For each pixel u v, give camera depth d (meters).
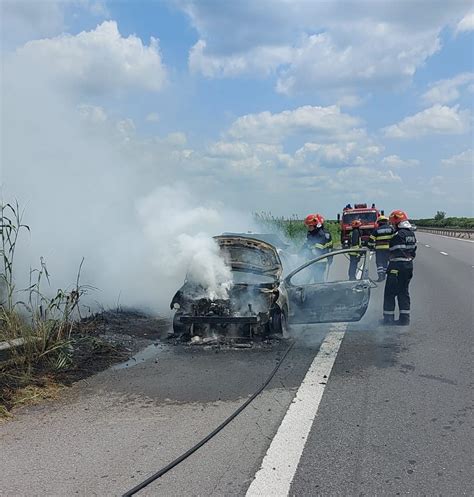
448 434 4.14
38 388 5.33
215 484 3.42
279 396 5.11
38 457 3.84
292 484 3.40
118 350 6.90
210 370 6.06
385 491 3.30
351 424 4.37
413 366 6.09
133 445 4.02
